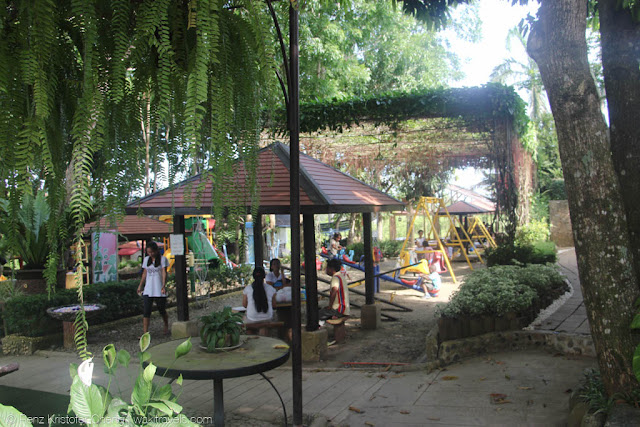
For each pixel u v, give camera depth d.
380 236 24.12
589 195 2.95
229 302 10.93
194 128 1.53
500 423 3.62
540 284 6.67
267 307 6.58
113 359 1.79
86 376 1.56
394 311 9.40
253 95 2.02
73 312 6.86
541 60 3.05
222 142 1.79
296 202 3.41
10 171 1.52
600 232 2.94
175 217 6.87
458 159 13.25
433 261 11.58
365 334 7.64
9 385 5.16
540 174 20.95
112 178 1.81
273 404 4.38
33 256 6.88
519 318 5.75
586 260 2.99
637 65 3.33
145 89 1.85
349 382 4.98
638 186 3.30
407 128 9.91
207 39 1.56
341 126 8.92
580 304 7.02
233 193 2.08
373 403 4.31
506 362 5.08
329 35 13.67
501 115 8.42
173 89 1.86
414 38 18.30
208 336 3.58
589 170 2.94
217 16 1.58
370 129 10.27
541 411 3.75
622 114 3.37
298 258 3.46
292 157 3.40
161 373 3.21
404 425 3.76
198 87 1.53
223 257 13.16
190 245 11.54
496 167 9.06
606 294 2.93
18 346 6.74
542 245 11.11
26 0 1.43
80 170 1.42
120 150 1.87
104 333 7.92
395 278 11.54
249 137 2.04
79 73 1.80
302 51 12.91
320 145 11.71
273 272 7.58
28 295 7.11
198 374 3.14
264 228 16.91
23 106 1.54
